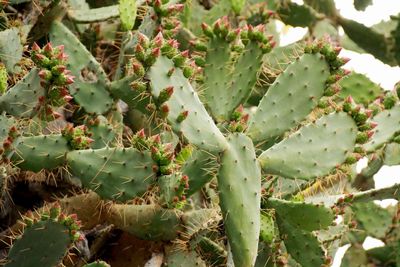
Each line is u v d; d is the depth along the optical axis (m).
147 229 2.04
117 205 2.04
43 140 1.90
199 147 1.92
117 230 2.18
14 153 1.88
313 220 2.04
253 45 2.21
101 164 1.88
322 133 2.07
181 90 1.93
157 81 1.89
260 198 1.97
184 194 1.91
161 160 1.87
